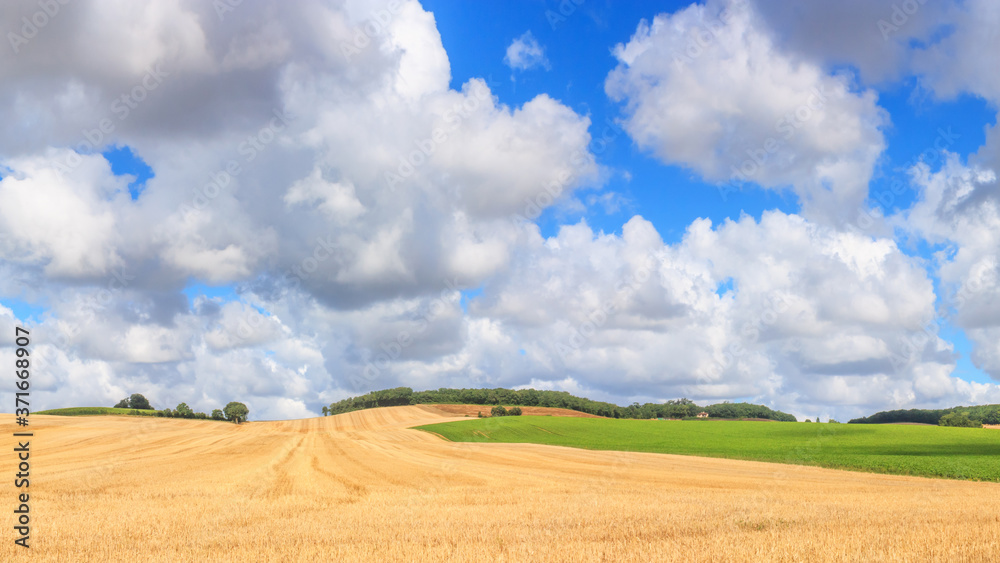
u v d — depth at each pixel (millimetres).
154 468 29062
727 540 10430
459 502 17844
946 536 10633
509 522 13328
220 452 41531
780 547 9695
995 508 16000
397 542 10703
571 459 40625
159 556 9617
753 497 19688
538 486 23266
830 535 10820
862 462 37469
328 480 24609
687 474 30234
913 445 53125
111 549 10289
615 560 8945
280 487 21734
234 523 13281
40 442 47375
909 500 18641
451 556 9430
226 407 95750
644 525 12555
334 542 10859
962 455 44406
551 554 9359
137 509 15477
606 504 17125
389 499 18484
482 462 37062
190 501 17344
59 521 13266
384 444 54750
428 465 33344
